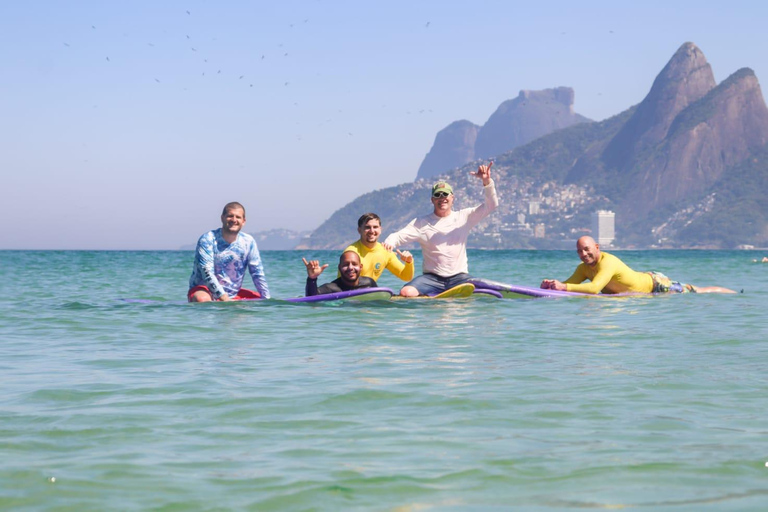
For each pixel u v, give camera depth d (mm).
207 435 3910
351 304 11305
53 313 10289
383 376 5543
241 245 11625
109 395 4906
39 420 4223
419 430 3982
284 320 9406
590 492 2969
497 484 3082
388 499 2926
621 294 13102
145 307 11016
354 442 3754
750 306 11211
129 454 3559
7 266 34188
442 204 12320
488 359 6352
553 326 8758
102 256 62500
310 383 5273
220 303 11359
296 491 3025
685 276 24969
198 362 6262
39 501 2908
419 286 12312
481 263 44219
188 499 2939
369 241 11875
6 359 6461
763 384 5168
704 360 6238
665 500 2863
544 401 4652
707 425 4039
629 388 5051
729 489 2986
